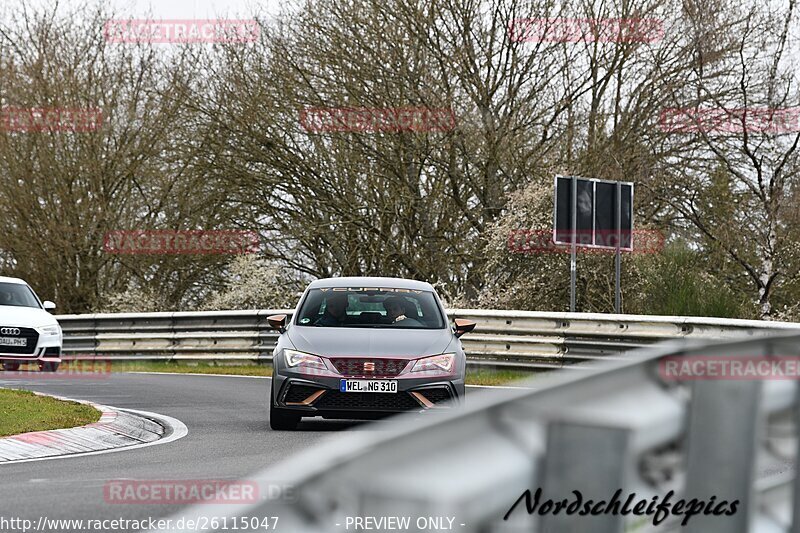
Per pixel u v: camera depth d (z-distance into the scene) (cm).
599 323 6412
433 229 10525
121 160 11175
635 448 434
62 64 11338
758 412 476
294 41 10400
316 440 3612
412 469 389
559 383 415
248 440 3619
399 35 10044
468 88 10031
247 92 10706
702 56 9531
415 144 10050
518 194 9319
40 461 3092
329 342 3897
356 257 10775
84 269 11344
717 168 9875
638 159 9981
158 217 11469
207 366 7931
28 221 11169
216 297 10056
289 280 10981
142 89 11375
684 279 7556
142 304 10944
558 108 10069
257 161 10844
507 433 407
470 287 10531
